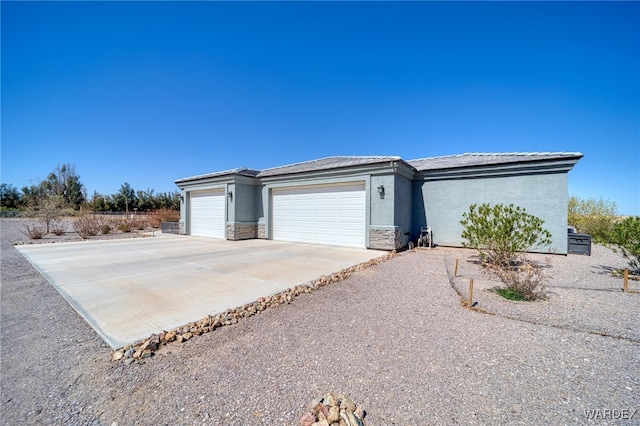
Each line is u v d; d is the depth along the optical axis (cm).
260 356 284
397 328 353
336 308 429
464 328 351
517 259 827
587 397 215
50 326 365
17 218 3388
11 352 295
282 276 642
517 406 205
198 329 347
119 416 198
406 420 192
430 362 270
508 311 410
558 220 980
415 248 1153
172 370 259
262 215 1477
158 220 2252
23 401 215
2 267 743
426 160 1451
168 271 694
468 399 214
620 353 285
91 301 463
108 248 1119
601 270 699
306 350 296
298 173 1292
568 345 304
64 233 1772
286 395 221
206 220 1634
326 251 1045
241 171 1462
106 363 272
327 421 187
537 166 1005
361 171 1124
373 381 239
